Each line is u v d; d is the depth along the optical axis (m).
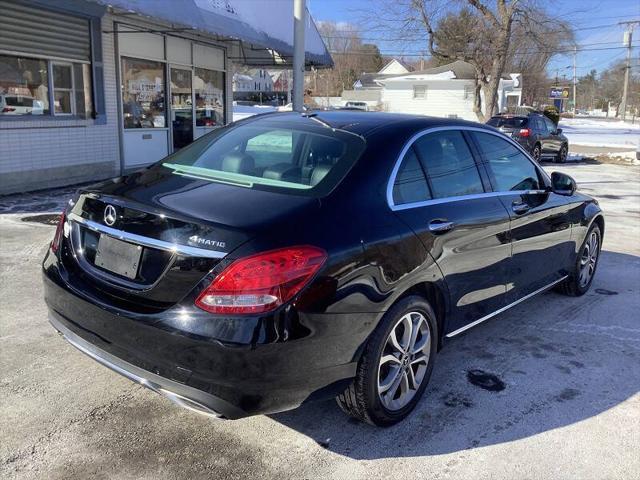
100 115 11.14
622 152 25.59
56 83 10.14
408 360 3.25
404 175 3.37
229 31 11.62
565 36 27.78
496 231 3.93
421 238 3.23
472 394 3.62
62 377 3.56
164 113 13.31
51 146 10.09
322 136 3.47
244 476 2.74
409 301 3.14
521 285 4.45
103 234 2.96
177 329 2.55
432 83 46.78
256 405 2.59
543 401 3.57
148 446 2.94
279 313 2.53
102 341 2.86
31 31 9.43
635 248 7.64
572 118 79.00
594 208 5.56
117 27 11.29
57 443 2.91
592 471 2.90
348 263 2.76
